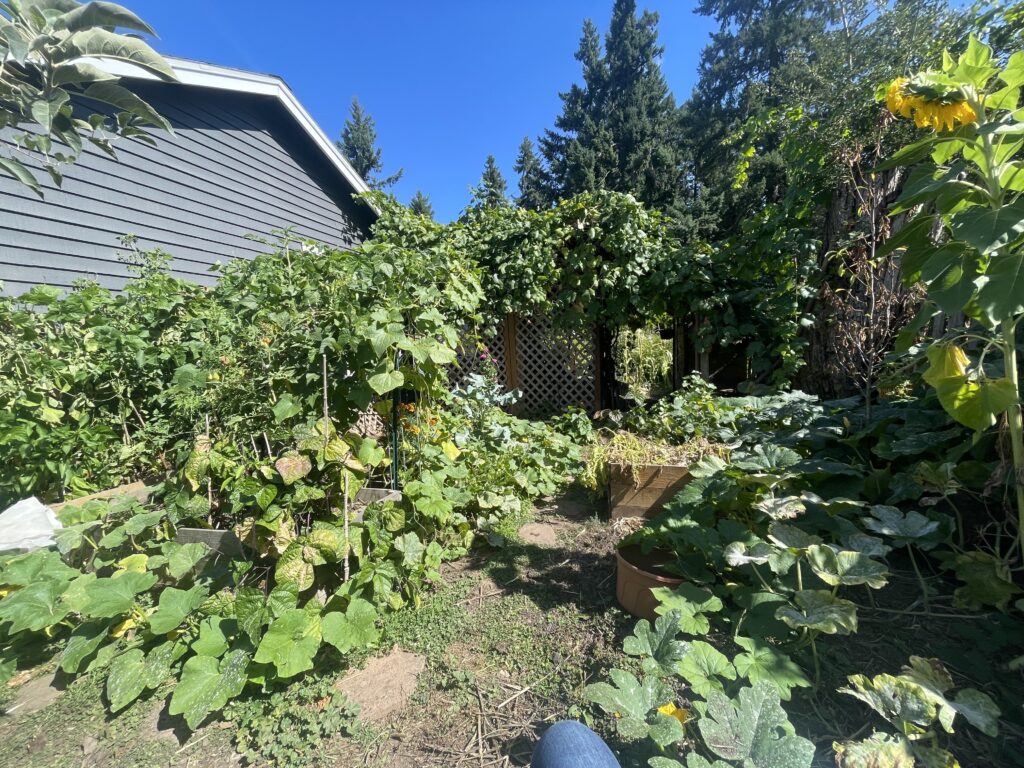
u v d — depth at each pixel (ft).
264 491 6.79
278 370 7.83
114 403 12.32
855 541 5.58
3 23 3.92
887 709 3.95
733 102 74.08
